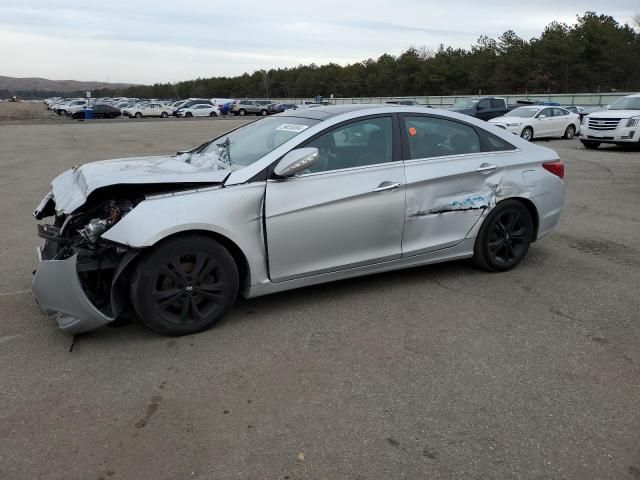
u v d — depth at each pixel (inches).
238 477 96.7
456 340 148.8
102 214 150.4
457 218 186.9
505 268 203.0
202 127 1368.1
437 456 102.5
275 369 133.0
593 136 683.4
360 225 167.8
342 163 167.0
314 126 165.8
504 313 166.9
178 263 144.1
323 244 163.2
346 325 157.6
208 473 97.6
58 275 135.3
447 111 192.5
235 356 139.3
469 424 112.2
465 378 129.6
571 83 2842.0
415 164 177.9
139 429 109.7
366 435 108.3
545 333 153.6
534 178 200.7
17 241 250.7
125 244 135.6
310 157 152.0
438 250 186.2
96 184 141.6
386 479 96.6
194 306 148.9
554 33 2997.0
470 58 3489.2
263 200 152.3
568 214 309.7
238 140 185.6
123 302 148.9
